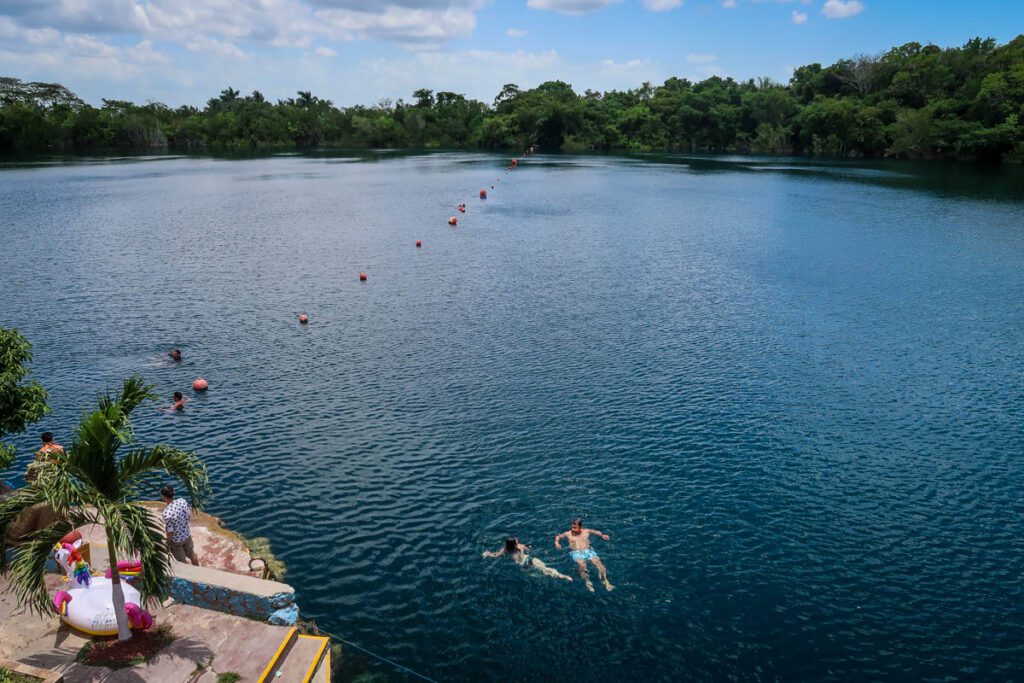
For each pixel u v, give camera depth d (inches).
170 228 3181.6
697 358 1561.3
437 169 6328.7
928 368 1505.9
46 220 3361.2
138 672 587.5
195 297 2053.4
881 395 1369.3
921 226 3179.1
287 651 643.5
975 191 4367.6
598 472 1076.5
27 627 636.1
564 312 1909.4
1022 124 6067.9
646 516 962.7
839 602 805.2
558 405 1317.7
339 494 1018.1
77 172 5895.7
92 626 621.6
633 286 2186.3
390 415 1277.1
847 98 7657.5
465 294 2098.9
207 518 951.6
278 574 842.2
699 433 1207.6
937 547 909.2
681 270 2395.4
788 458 1124.5
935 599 815.1
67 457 589.6
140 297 2046.0
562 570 851.4
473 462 1107.3
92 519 613.0
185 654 613.0
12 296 2042.3
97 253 2637.8
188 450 1149.1
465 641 736.3
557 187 4854.8
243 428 1228.5
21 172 5866.1
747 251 2696.9
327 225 3292.3
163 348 1633.9
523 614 777.6
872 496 1022.4
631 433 1204.5
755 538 918.4
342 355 1585.9
